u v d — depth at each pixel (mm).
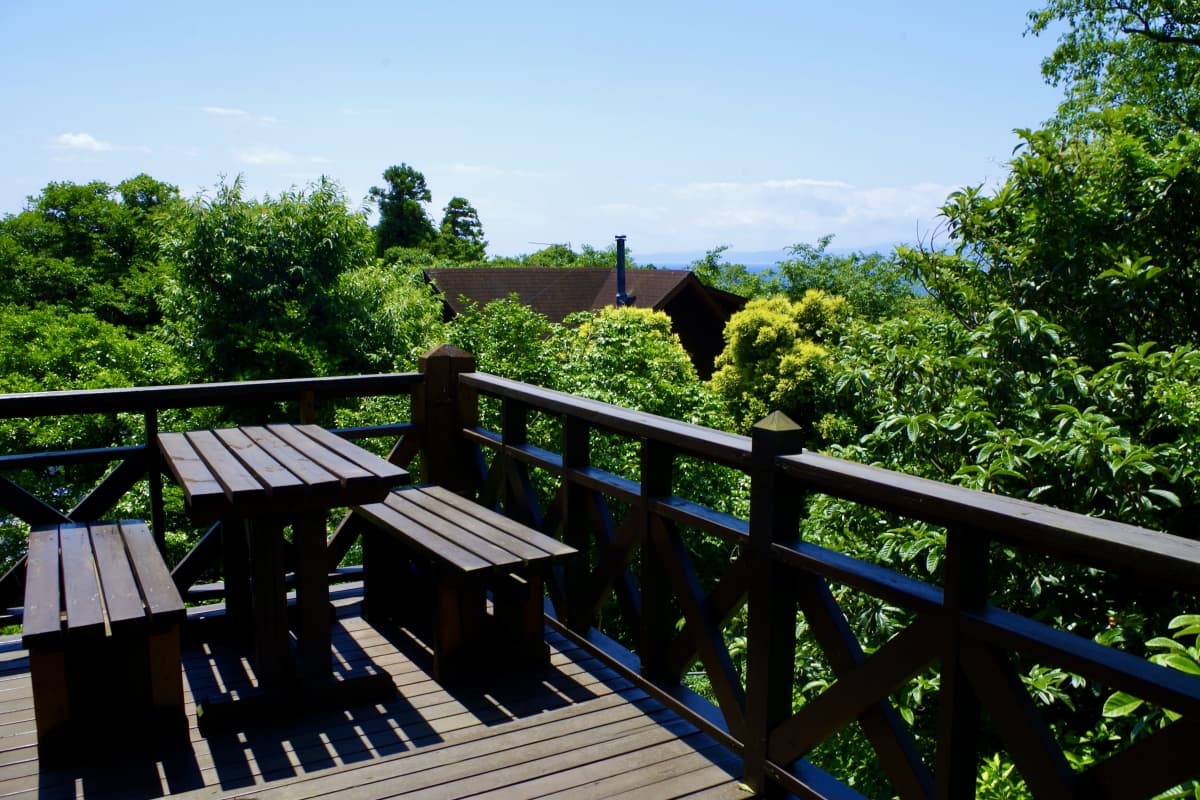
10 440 14930
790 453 2084
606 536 2992
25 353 19156
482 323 13891
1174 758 1295
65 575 2457
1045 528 1425
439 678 2875
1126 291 4684
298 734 2525
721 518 2357
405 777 2219
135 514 12977
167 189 35125
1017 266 5168
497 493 3824
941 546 3590
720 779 2230
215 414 14875
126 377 18281
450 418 4152
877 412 5141
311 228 15367
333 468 2697
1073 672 1406
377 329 16062
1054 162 5117
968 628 1599
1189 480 3764
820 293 19891
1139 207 4977
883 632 3934
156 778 2268
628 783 2199
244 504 2488
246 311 15148
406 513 3229
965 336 4770
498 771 2256
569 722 2564
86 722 2375
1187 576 1204
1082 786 1437
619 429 2750
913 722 3701
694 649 2527
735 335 20062
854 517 4590
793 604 2145
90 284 29297
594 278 30188
